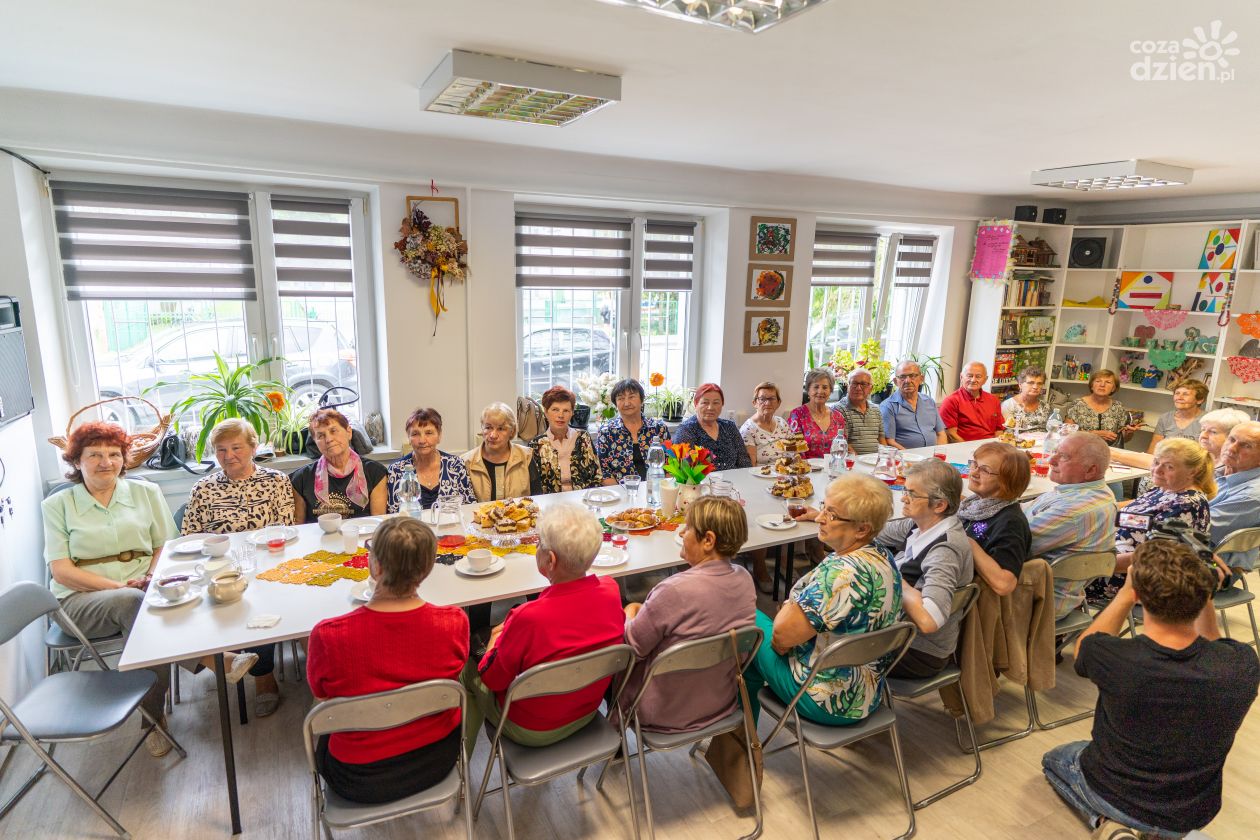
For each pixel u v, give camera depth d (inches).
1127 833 69.4
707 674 73.4
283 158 133.5
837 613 70.5
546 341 187.5
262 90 110.5
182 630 71.3
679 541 99.0
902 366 179.5
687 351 208.5
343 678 59.8
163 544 101.8
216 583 77.1
